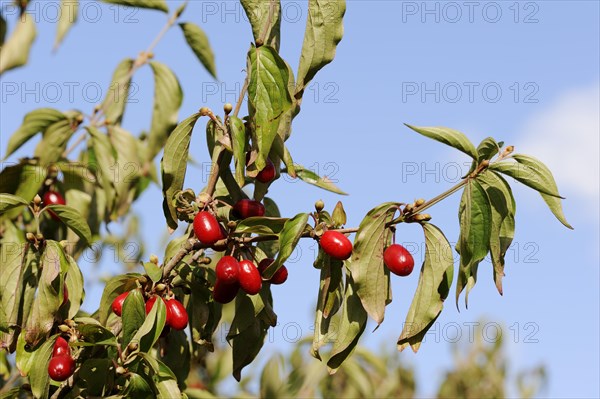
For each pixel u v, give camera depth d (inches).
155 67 273.6
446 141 176.1
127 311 185.0
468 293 186.1
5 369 253.9
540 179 179.8
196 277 207.5
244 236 186.9
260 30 194.5
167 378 185.5
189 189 192.1
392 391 326.0
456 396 404.8
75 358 195.5
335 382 302.5
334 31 188.1
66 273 197.5
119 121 281.4
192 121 190.1
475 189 176.9
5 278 197.3
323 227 183.5
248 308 205.3
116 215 279.0
